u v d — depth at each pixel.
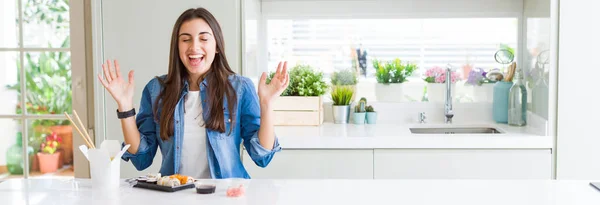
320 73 3.54
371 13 3.71
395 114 3.71
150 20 3.09
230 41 3.07
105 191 1.89
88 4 3.25
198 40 2.14
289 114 3.46
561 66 2.98
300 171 3.04
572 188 1.91
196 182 1.98
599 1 2.94
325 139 3.02
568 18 2.96
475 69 3.69
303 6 3.73
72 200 1.78
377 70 3.71
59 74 3.34
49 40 3.33
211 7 3.07
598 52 2.96
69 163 3.38
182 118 2.22
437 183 2.00
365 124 3.58
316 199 1.77
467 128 3.53
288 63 3.78
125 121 2.18
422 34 3.70
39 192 1.89
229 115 2.22
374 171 3.02
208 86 2.21
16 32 3.34
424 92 3.72
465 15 3.66
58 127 3.36
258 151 2.18
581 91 2.98
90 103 3.30
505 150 3.00
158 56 3.10
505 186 1.95
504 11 3.63
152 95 2.29
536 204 1.71
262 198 1.78
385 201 1.75
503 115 3.54
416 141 2.99
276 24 3.76
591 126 2.98
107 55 3.12
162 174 2.29
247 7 3.14
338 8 3.71
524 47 3.57
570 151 2.99
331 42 3.75
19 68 3.35
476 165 2.99
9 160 3.40
